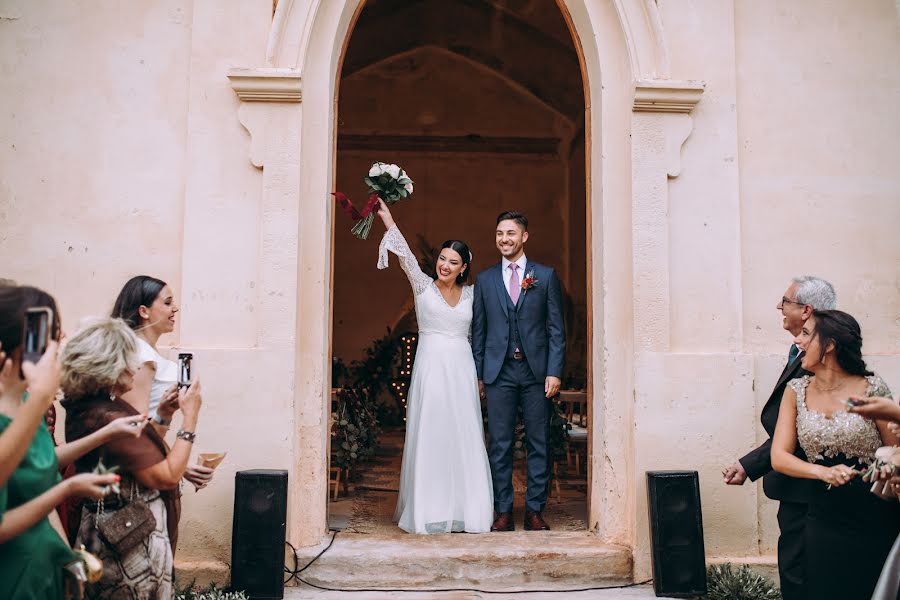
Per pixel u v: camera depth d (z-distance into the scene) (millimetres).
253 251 4535
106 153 4629
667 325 4574
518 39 9922
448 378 4945
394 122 11477
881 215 4832
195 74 4621
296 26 4625
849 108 4883
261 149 4543
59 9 4699
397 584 4273
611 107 4812
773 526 4523
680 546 4117
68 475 2822
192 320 4480
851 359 3111
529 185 11609
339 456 5926
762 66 4879
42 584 2309
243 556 3963
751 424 4527
